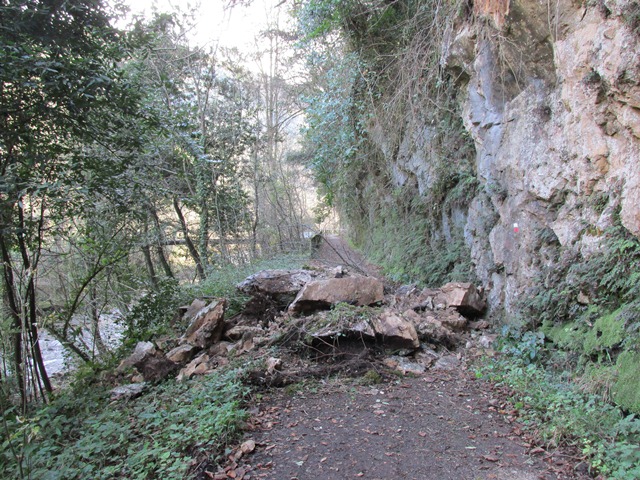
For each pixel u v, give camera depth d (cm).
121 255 666
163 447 332
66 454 334
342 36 1037
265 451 339
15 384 470
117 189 576
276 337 554
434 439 354
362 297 629
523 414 379
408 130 976
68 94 418
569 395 374
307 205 2627
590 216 451
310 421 390
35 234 525
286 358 524
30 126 450
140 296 950
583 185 458
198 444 328
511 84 609
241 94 1537
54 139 481
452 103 819
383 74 1006
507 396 423
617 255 400
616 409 337
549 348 486
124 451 347
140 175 623
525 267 566
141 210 689
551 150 518
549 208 527
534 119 553
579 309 459
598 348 403
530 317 529
